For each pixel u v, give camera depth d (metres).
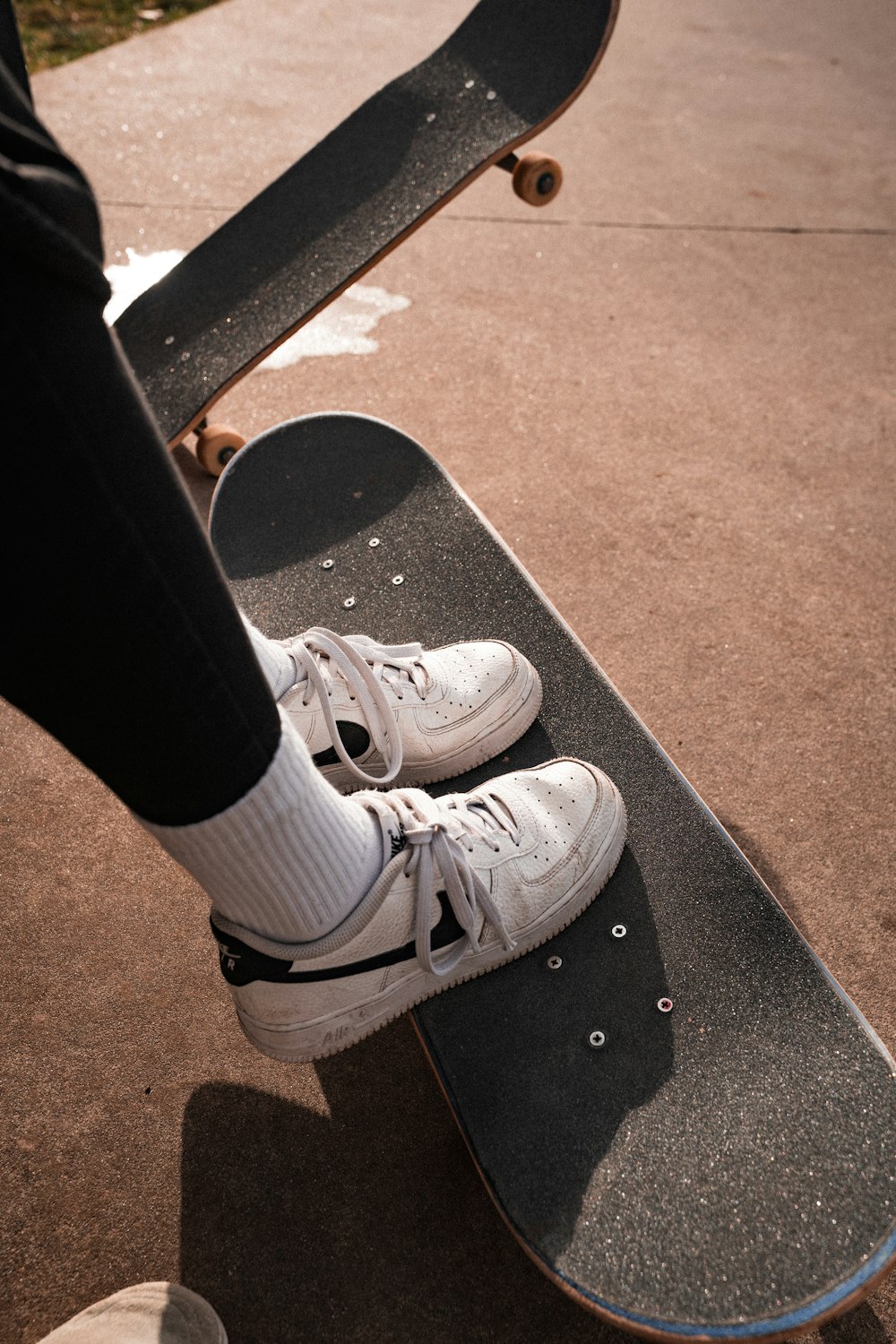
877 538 1.86
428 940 0.88
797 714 1.52
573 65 1.59
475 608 1.33
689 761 1.45
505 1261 0.95
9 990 1.17
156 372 1.74
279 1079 1.10
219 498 1.55
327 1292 0.94
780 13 4.74
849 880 1.30
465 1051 0.90
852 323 2.51
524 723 1.15
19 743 1.48
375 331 2.45
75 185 0.48
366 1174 1.02
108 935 1.23
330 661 1.07
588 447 2.08
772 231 2.91
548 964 0.96
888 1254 0.72
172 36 4.19
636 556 1.81
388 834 0.85
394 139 1.77
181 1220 0.99
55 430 0.48
